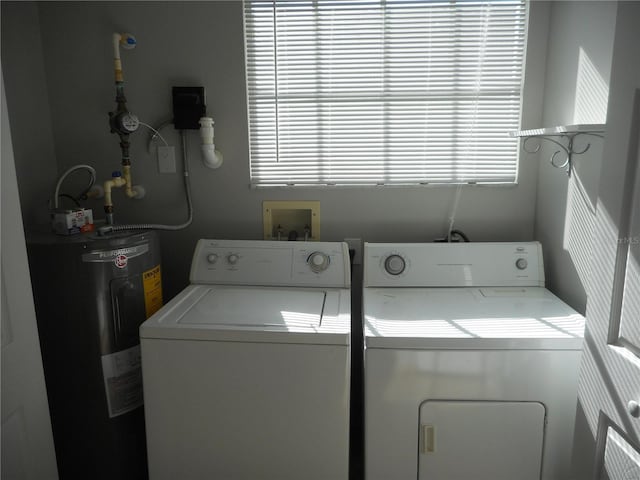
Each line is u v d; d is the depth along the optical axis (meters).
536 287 1.78
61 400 1.57
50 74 1.98
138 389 1.65
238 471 1.42
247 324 1.39
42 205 1.96
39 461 1.28
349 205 2.04
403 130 1.98
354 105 1.97
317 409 1.36
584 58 1.57
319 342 1.32
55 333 1.52
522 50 1.90
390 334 1.35
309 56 1.95
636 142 1.02
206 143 1.93
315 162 2.02
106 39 1.95
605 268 1.12
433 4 1.88
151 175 2.05
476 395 1.35
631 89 1.03
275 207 2.06
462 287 1.78
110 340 1.55
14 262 1.18
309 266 1.79
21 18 1.84
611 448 1.11
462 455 1.38
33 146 1.91
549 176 1.86
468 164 1.99
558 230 1.78
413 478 1.41
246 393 1.37
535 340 1.31
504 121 1.95
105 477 1.63
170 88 1.97
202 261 1.83
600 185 1.14
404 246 1.81
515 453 1.37
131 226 1.75
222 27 1.92
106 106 2.00
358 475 1.80
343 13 1.91
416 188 2.01
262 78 1.97
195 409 1.39
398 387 1.36
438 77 1.93
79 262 1.47
